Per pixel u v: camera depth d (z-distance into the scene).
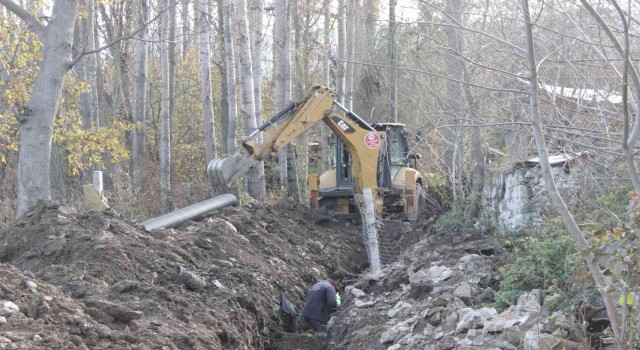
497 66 8.60
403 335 8.67
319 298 11.35
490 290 9.20
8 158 24.39
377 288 11.84
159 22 24.02
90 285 8.24
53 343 6.28
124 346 6.83
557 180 10.23
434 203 17.45
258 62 21.06
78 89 20.53
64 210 10.48
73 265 8.86
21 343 6.05
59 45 12.48
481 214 13.48
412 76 14.06
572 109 7.72
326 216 17.25
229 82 20.67
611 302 5.69
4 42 17.92
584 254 5.49
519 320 7.46
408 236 15.63
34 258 9.38
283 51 20.22
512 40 8.31
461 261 10.41
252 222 14.11
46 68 12.46
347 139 16.70
